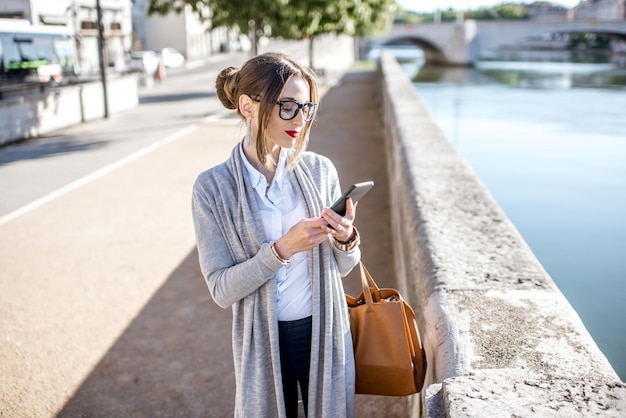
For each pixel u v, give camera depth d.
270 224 1.88
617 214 9.47
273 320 1.85
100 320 4.61
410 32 63.75
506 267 2.56
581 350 1.86
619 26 63.31
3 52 16.31
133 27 53.75
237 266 1.82
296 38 18.11
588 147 14.63
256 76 1.77
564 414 1.40
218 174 1.88
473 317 2.10
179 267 5.70
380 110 17.23
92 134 14.06
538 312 2.12
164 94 23.77
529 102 24.28
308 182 1.94
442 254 2.74
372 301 2.03
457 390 1.53
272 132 1.80
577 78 38.50
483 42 63.56
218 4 14.51
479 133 16.75
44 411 3.44
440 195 3.87
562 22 62.81
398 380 1.98
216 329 4.45
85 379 3.78
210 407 3.50
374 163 10.66
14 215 7.53
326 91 24.39
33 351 4.12
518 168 12.60
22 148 12.39
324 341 1.90
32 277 5.48
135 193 8.52
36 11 32.19
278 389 1.86
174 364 3.96
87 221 7.23
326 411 1.89
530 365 1.78
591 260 7.62
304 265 1.94
